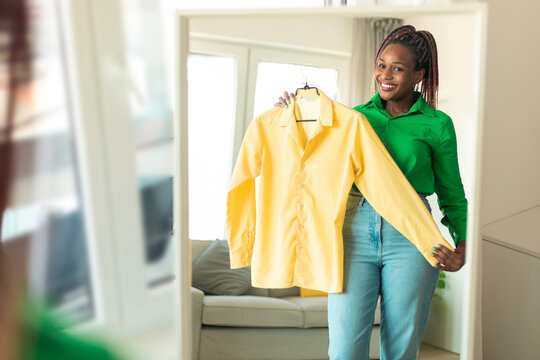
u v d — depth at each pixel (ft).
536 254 5.33
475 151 3.99
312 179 4.62
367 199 4.53
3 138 7.43
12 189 7.68
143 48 7.32
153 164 7.64
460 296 4.42
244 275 4.72
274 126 4.61
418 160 4.50
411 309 4.56
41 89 7.38
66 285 7.14
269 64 4.45
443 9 3.86
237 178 4.64
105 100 7.45
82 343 5.67
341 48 4.54
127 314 7.05
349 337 4.63
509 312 5.64
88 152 7.49
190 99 4.39
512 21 6.02
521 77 6.21
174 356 6.71
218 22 4.28
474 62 4.00
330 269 4.62
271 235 4.70
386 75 4.51
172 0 6.81
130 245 7.32
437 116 4.41
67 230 7.67
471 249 4.08
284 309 4.75
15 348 4.85
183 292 4.32
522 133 6.32
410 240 4.50
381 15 4.00
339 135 4.57
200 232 4.64
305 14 3.99
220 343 4.75
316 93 4.58
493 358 5.85
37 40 7.24
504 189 6.23
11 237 7.67
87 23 7.29
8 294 5.79
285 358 4.77
